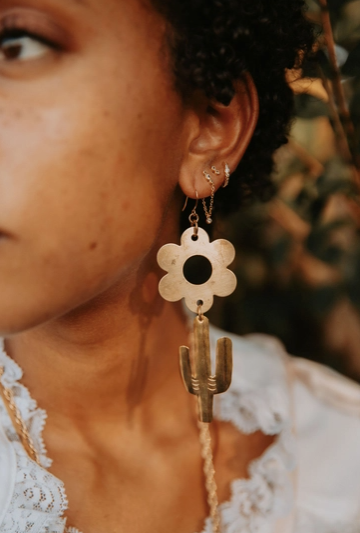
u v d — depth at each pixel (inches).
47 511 13.0
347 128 19.0
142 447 15.2
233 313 24.2
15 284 11.5
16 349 14.8
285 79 15.2
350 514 15.9
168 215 14.4
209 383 14.2
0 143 11.2
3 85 11.3
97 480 14.5
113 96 11.7
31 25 11.2
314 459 16.5
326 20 17.3
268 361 18.3
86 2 11.3
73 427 14.8
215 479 15.4
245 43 13.1
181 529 14.6
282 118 15.5
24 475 13.0
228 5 12.6
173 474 15.1
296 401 17.6
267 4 13.4
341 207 22.0
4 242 11.3
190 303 14.0
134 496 14.6
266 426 16.2
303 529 15.3
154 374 15.2
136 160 12.3
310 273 23.7
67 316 13.5
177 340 15.8
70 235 11.7
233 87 13.2
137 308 14.3
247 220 23.1
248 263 23.8
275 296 24.0
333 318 23.8
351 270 21.6
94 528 14.1
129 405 15.0
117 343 14.3
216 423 16.2
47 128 11.3
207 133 13.7
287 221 23.2
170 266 13.8
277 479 15.3
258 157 16.0
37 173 11.3
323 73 18.1
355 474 16.5
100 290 12.6
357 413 17.7
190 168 13.7
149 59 12.1
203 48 12.7
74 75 11.4
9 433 13.9
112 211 12.1
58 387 14.5
